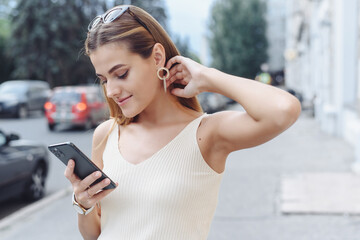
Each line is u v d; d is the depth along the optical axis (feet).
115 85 4.64
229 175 23.77
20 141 20.59
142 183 4.66
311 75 66.33
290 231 14.35
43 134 46.42
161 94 5.00
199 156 4.67
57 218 17.16
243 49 161.58
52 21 97.50
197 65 4.73
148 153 4.82
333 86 40.75
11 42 99.45
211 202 4.82
